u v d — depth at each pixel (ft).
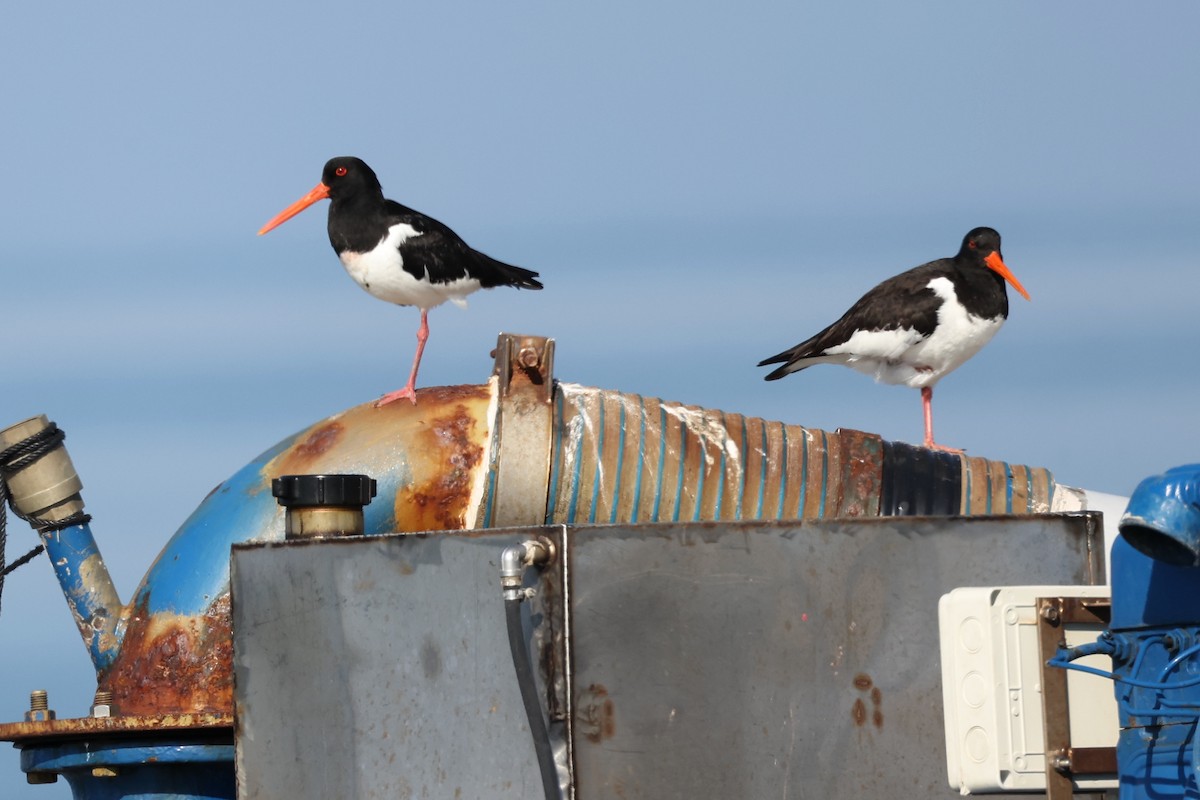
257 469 47.47
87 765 45.06
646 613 36.32
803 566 37.83
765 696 37.11
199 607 45.70
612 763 35.73
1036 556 40.01
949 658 34.81
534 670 35.78
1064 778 34.14
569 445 45.88
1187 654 31.14
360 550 39.11
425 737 37.81
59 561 49.44
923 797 38.27
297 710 39.99
